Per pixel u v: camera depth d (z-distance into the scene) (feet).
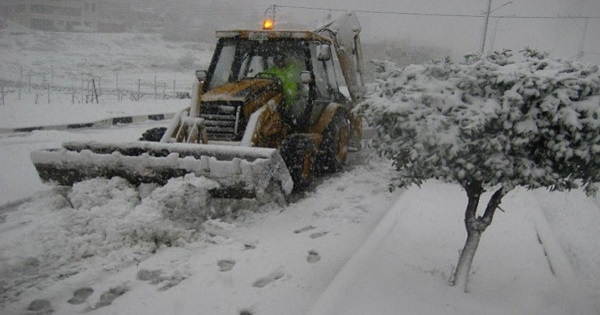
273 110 21.04
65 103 53.57
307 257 14.79
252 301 12.14
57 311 11.52
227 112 20.24
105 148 18.01
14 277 12.84
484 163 10.36
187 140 18.67
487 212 11.83
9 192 20.58
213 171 16.46
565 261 13.73
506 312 11.03
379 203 20.27
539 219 17.22
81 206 16.48
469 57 12.17
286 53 23.86
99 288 12.64
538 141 10.39
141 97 71.92
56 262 13.62
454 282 12.10
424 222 16.84
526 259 14.03
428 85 11.08
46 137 32.60
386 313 10.63
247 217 18.40
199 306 11.89
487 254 14.38
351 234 16.70
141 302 12.01
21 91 67.72
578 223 18.16
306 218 18.47
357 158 30.14
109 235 14.71
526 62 11.09
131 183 17.87
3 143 29.99
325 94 25.45
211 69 24.27
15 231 15.43
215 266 13.99
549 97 9.93
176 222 16.10
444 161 10.57
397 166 11.62
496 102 10.37
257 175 16.11
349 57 28.91
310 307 11.60
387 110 10.71
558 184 10.42
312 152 21.99
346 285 11.78
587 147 9.74
